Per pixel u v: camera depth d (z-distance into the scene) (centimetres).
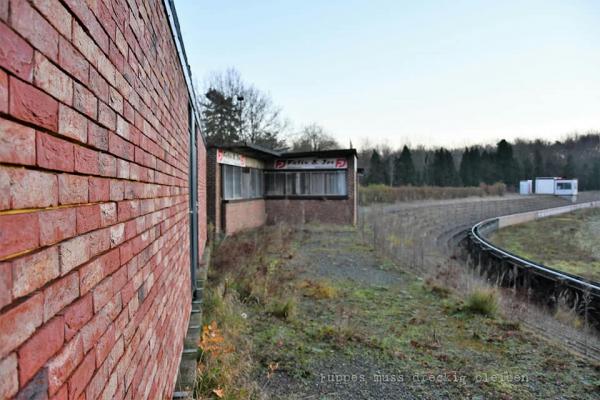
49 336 82
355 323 535
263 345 452
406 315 586
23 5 74
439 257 1067
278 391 357
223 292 580
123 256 147
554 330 570
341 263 940
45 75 83
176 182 328
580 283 748
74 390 95
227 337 440
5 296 66
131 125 163
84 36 108
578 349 492
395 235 1245
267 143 3256
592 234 2006
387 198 3089
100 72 122
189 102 490
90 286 110
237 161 1326
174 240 307
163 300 245
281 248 1041
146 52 198
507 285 932
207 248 882
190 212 521
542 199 4288
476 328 539
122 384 141
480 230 1864
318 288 694
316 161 1597
